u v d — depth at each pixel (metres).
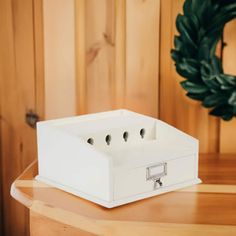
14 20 1.58
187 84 1.51
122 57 1.56
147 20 1.53
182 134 1.30
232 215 1.09
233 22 1.49
